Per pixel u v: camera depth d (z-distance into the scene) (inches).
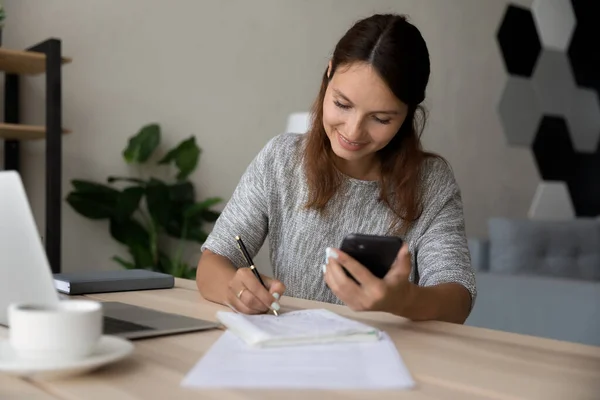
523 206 188.7
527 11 188.1
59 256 98.8
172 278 53.3
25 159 113.0
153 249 119.5
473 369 26.8
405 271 35.8
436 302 38.8
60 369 22.6
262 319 34.2
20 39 111.3
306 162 55.0
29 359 23.7
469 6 175.9
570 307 101.2
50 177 98.3
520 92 187.3
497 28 182.2
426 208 54.0
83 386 23.1
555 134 194.5
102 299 45.9
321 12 147.2
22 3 111.2
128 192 113.7
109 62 120.5
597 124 201.5
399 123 46.8
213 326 34.0
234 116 135.2
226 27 133.6
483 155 179.9
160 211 117.6
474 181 178.2
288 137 58.4
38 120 114.6
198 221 125.7
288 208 56.3
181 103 128.6
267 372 24.8
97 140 119.8
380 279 35.4
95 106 119.3
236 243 53.6
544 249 135.8
